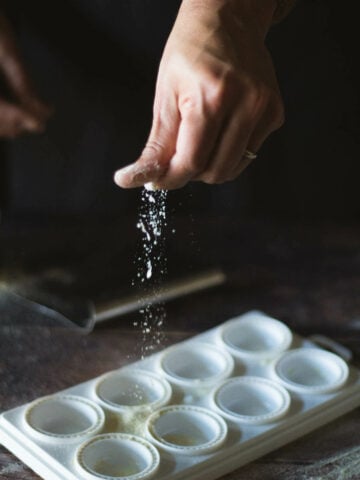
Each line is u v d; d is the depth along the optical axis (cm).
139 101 131
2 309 104
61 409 87
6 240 117
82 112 133
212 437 84
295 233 121
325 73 129
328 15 126
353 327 102
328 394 89
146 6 125
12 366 96
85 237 118
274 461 84
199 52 81
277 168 134
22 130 119
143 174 80
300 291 109
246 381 89
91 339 100
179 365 93
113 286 106
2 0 127
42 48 131
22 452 83
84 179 136
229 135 82
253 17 85
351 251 117
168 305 106
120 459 82
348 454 84
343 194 136
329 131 132
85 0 127
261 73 81
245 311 105
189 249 115
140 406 87
